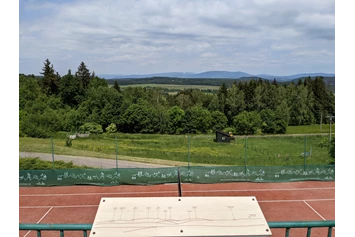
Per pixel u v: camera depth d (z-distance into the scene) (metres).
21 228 3.45
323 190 22.52
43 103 52.97
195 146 45.38
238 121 60.72
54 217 18.31
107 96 61.75
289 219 17.75
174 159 37.75
